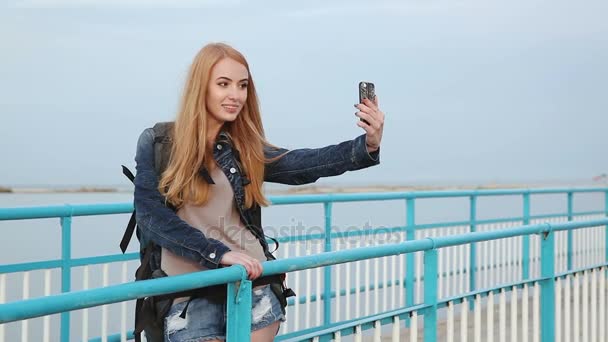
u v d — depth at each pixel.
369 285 5.98
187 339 2.57
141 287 2.21
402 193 6.86
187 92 2.67
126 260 4.68
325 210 5.95
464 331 3.73
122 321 4.41
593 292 4.71
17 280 5.44
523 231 4.03
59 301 1.99
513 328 4.02
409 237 6.93
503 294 3.98
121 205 4.52
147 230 2.58
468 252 7.69
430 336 3.46
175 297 2.58
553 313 4.28
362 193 6.35
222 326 2.61
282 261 2.69
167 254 2.64
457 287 7.54
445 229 7.54
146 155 2.67
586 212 10.48
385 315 3.22
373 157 2.79
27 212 4.08
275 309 2.76
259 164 2.79
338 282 5.76
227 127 2.80
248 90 2.83
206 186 2.66
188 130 2.62
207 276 2.41
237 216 2.77
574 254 9.79
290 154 2.88
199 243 2.52
